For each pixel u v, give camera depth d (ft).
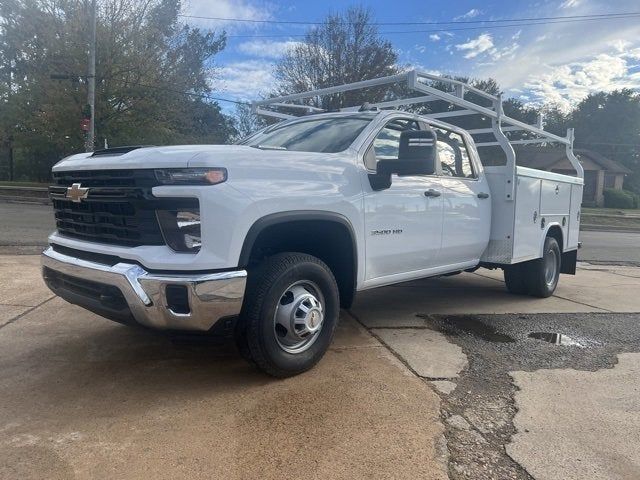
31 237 35.86
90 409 10.64
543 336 17.15
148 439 9.50
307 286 12.69
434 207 16.51
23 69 89.61
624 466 9.16
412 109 27.48
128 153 11.21
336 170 13.12
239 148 11.62
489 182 20.11
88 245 11.80
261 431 9.87
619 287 27.63
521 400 11.77
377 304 21.29
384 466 8.85
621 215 116.67
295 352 12.42
